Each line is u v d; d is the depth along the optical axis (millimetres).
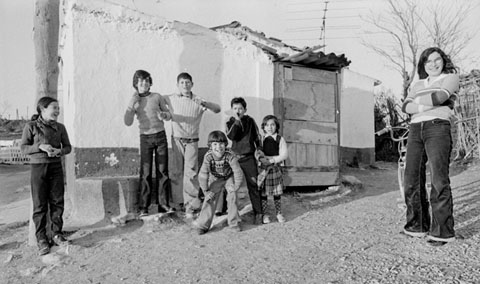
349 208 5602
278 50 8062
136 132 5812
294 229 4609
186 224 4883
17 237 4598
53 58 4570
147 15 5957
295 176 6629
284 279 3113
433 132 3635
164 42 6082
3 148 16078
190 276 3316
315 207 5770
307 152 6773
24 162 15992
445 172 3568
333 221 4895
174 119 5191
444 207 3553
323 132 6930
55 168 4207
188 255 3826
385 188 7371
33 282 3432
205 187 4574
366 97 11594
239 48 6699
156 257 3814
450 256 3244
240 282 3119
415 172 3846
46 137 4121
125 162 5723
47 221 4316
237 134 5074
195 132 5262
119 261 3762
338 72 7191
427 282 2783
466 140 10594
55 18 4582
